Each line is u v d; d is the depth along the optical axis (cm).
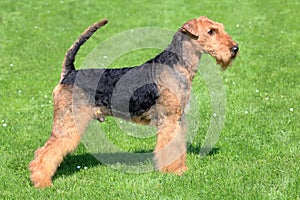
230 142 705
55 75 1155
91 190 570
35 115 872
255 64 1166
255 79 1047
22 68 1216
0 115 873
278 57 1222
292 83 1001
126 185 584
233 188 554
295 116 804
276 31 1489
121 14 1759
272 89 967
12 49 1382
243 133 738
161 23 1642
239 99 909
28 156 682
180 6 1855
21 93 1016
